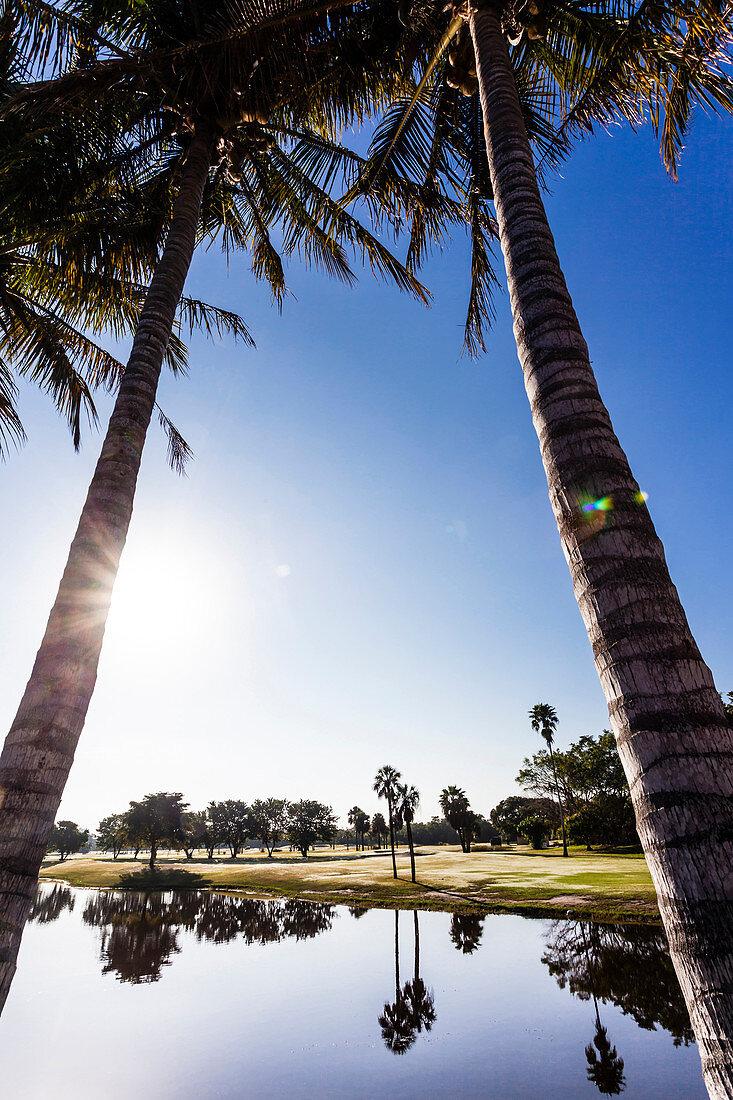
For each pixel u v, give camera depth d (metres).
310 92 7.01
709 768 1.94
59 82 5.18
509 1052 11.59
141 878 61.91
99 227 7.51
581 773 64.56
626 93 5.74
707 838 1.82
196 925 31.12
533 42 7.01
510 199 3.89
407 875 47.91
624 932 22.00
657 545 2.48
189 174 6.84
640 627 2.23
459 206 8.32
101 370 9.52
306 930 28.36
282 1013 14.87
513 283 3.58
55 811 3.48
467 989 16.45
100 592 4.18
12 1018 14.66
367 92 7.39
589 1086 9.73
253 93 6.71
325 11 5.73
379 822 86.81
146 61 5.49
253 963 21.05
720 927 1.70
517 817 101.25
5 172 6.68
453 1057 11.48
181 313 9.62
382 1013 14.74
